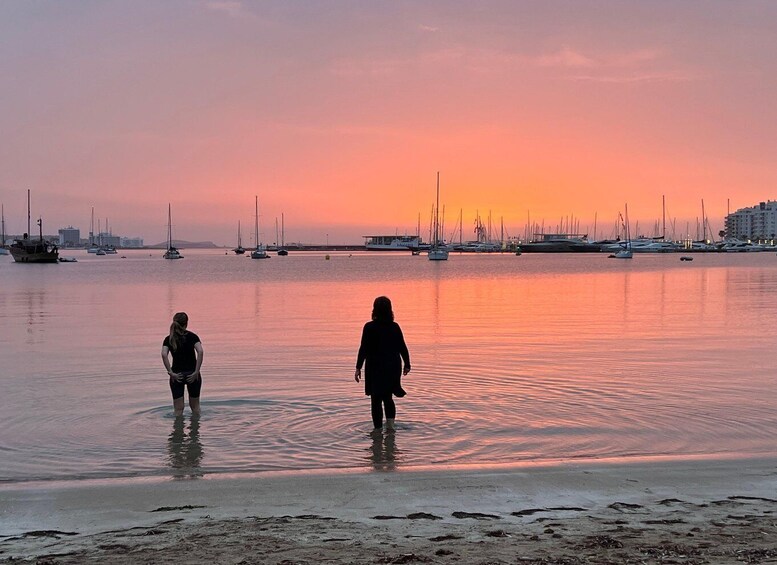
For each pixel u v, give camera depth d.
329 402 12.46
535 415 11.48
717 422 11.04
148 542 5.93
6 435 10.30
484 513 6.79
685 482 7.82
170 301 39.47
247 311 32.84
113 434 10.32
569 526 6.34
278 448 9.55
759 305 35.56
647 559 5.43
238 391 13.48
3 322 27.70
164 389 13.82
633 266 112.19
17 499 7.30
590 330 24.36
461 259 172.12
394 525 6.39
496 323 26.86
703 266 110.56
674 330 24.34
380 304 10.54
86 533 6.28
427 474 8.13
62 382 14.57
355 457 9.12
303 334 23.45
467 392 13.39
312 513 6.82
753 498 7.27
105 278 71.56
